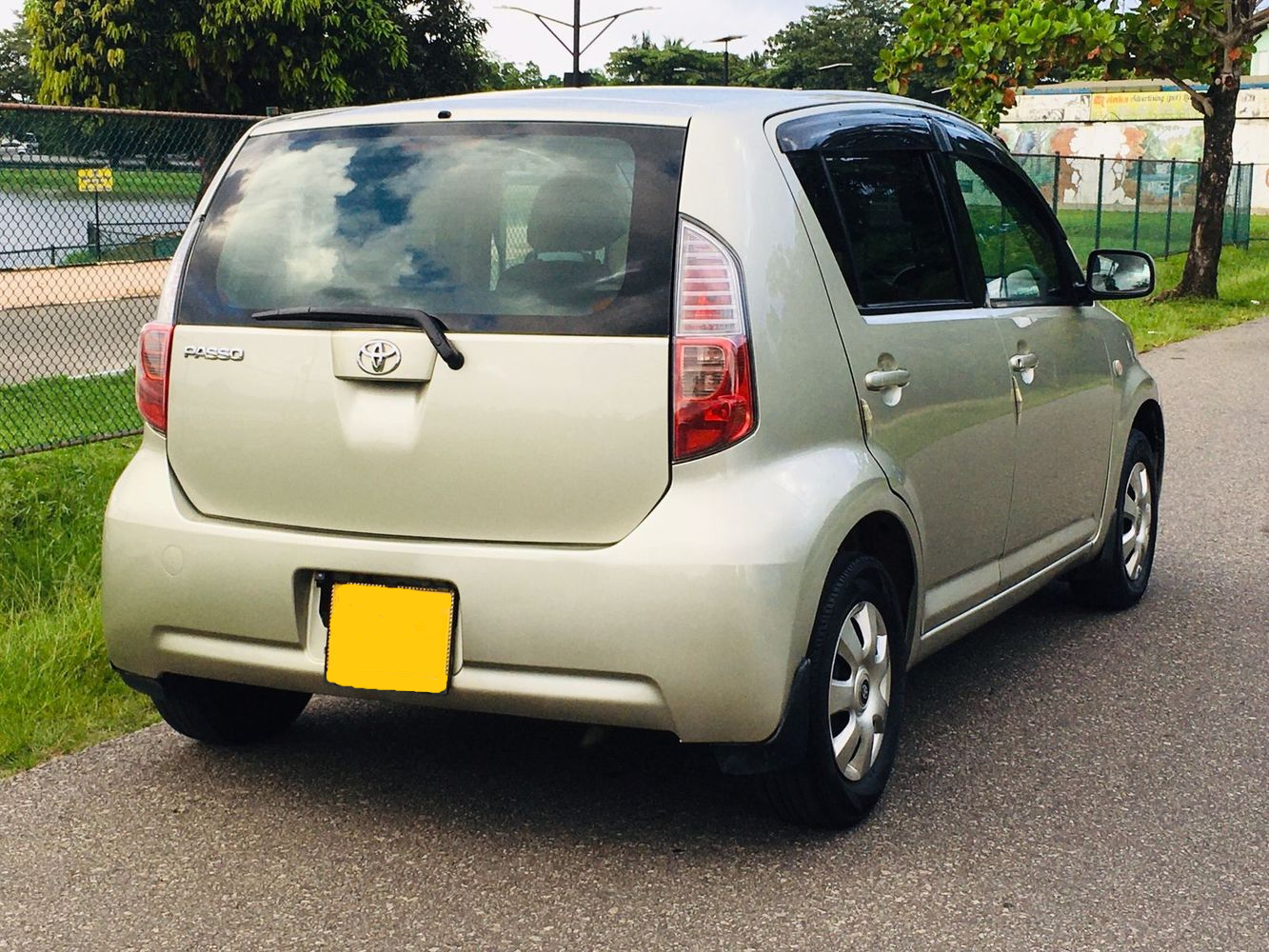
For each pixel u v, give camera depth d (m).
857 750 3.62
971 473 4.19
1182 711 4.58
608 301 3.21
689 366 3.15
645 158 3.32
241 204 3.62
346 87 41.47
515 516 3.22
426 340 3.26
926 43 18.33
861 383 3.59
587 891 3.30
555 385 3.18
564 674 3.20
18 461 7.25
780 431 3.28
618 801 3.82
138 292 8.45
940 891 3.30
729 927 3.12
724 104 3.52
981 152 4.66
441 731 4.35
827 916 3.18
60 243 8.02
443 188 3.42
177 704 3.94
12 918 3.16
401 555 3.28
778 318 3.32
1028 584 4.80
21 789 3.89
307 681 3.43
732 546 3.12
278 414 3.40
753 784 3.53
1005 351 4.41
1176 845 3.57
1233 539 6.95
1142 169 35.44
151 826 3.65
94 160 8.10
